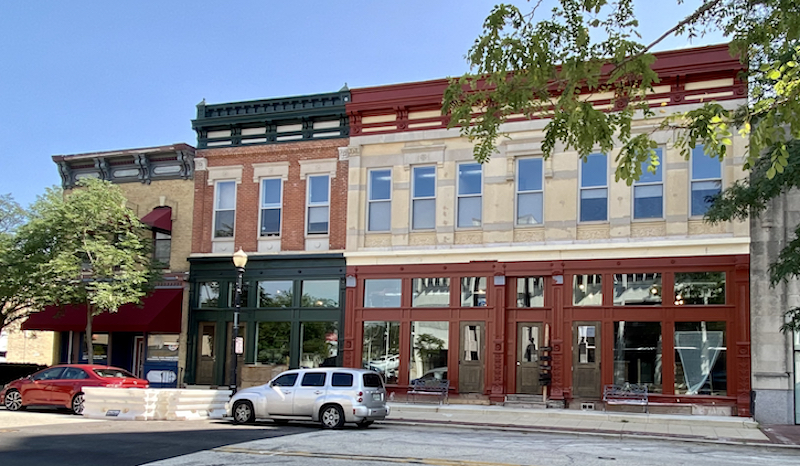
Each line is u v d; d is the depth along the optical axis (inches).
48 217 986.7
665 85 908.6
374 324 1010.1
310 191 1072.2
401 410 902.4
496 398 934.4
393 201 1019.3
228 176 1109.1
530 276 951.0
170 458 506.0
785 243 836.0
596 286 921.5
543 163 960.3
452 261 979.9
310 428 729.0
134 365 1126.4
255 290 1072.2
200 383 1083.9
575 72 438.6
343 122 1058.7
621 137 435.5
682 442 684.1
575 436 719.7
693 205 890.7
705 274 877.8
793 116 400.8
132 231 1085.1
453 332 969.5
